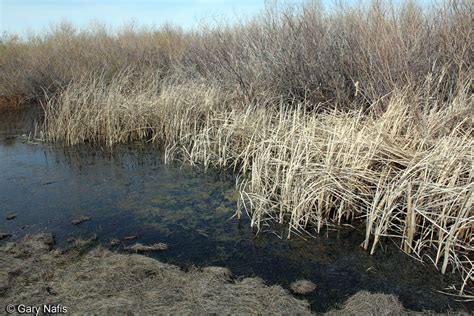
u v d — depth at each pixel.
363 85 6.94
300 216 4.89
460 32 6.69
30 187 6.23
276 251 4.36
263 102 7.78
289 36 8.27
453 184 4.41
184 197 5.83
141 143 8.69
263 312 3.21
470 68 6.24
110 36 16.56
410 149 5.19
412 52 6.57
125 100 9.06
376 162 5.29
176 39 15.62
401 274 3.87
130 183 6.41
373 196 4.84
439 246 3.93
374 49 6.86
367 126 5.59
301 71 7.88
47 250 4.29
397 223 4.75
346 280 3.80
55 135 9.02
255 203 5.32
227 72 9.40
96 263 3.97
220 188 6.15
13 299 3.35
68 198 5.80
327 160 5.05
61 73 13.29
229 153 7.30
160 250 4.39
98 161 7.57
